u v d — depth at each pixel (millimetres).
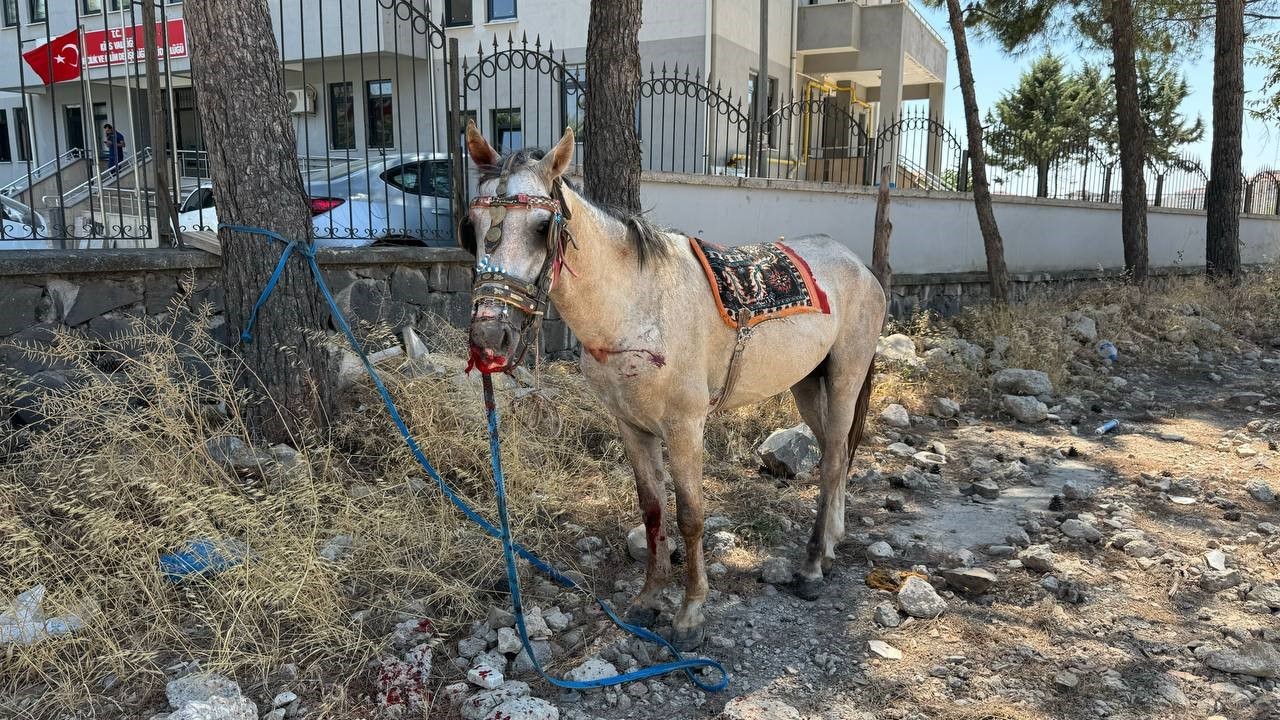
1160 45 12656
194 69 4121
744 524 4148
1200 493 4727
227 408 4457
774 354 3213
